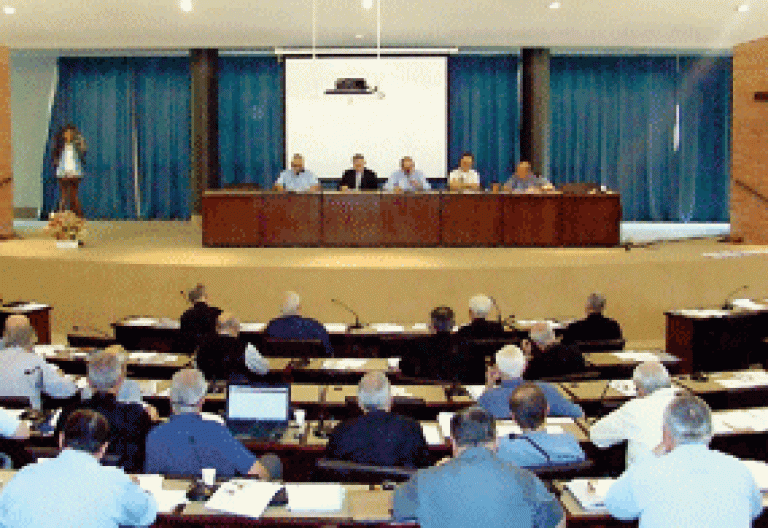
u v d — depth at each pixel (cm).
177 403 383
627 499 290
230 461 377
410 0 1164
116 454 399
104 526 284
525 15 1260
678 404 293
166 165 1788
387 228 1159
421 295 979
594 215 1168
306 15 1262
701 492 279
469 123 1747
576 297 999
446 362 588
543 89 1572
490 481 274
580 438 445
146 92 1767
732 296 1055
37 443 454
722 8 1188
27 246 1223
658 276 1023
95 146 1781
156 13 1243
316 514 333
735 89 1403
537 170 1586
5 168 1366
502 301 986
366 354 801
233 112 1748
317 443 446
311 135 1557
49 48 1563
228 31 1380
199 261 1027
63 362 661
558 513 282
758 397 568
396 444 380
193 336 752
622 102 1764
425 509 275
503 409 465
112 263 1023
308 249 1145
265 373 579
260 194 1157
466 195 1159
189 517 330
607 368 635
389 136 1555
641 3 1170
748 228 1366
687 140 1772
